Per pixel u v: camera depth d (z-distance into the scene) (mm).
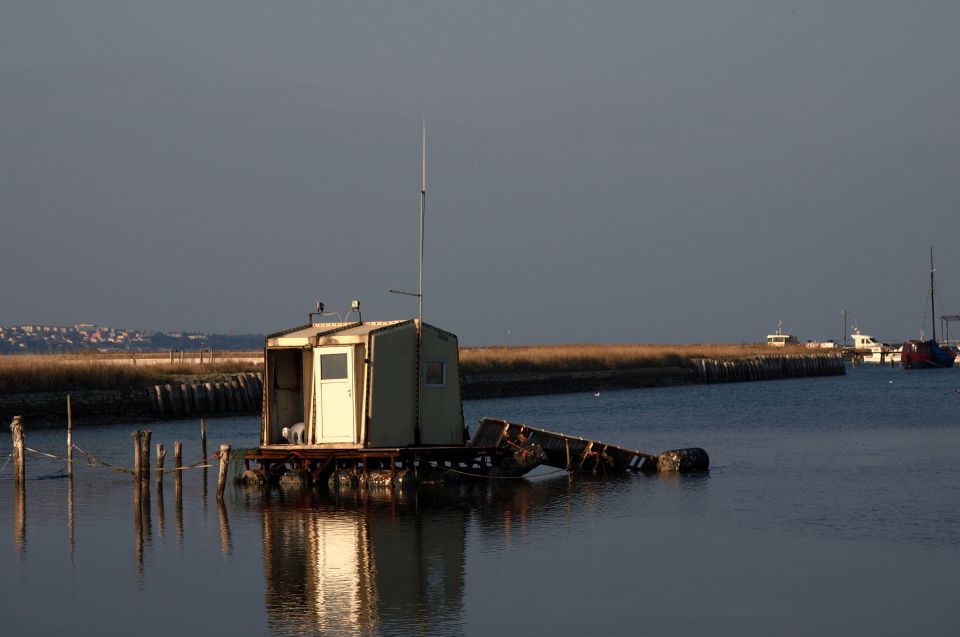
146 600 40688
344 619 38062
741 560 47219
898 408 161000
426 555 48188
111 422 134000
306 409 72625
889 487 69938
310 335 70438
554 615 38500
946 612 38938
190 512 59938
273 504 62625
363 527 55156
